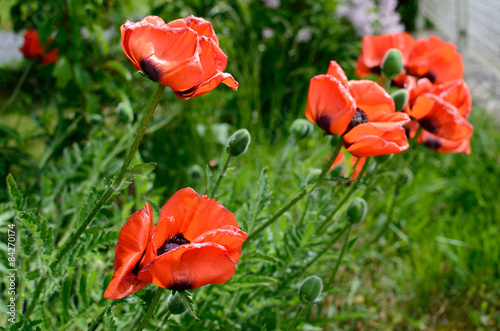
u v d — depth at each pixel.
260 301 1.25
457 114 1.19
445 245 1.71
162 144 1.98
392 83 1.35
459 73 1.32
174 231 0.97
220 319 1.21
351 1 2.74
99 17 1.77
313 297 1.09
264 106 2.56
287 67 2.70
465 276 1.63
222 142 2.09
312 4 2.78
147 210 0.94
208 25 0.97
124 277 0.93
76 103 1.74
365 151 1.04
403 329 1.56
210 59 0.95
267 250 1.32
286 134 2.24
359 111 1.08
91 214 1.01
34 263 1.19
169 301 0.96
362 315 1.32
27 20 1.77
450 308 1.60
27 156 1.56
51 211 1.40
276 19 2.66
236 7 2.58
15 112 1.82
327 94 1.04
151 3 2.22
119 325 1.16
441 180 2.03
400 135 1.04
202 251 0.92
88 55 1.75
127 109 1.32
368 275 1.69
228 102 2.34
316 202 1.26
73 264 1.13
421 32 4.23
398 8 4.25
